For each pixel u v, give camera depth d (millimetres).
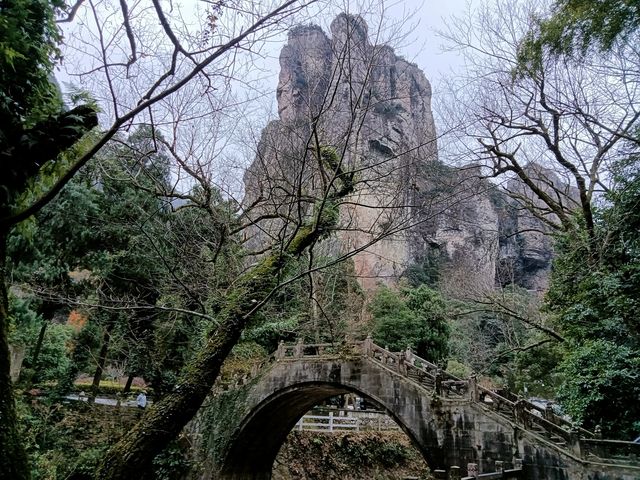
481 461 15156
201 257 11594
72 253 15188
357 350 19406
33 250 10656
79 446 16312
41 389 18172
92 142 6371
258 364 21500
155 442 6867
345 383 18875
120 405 18844
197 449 21031
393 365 18188
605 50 11312
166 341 17391
